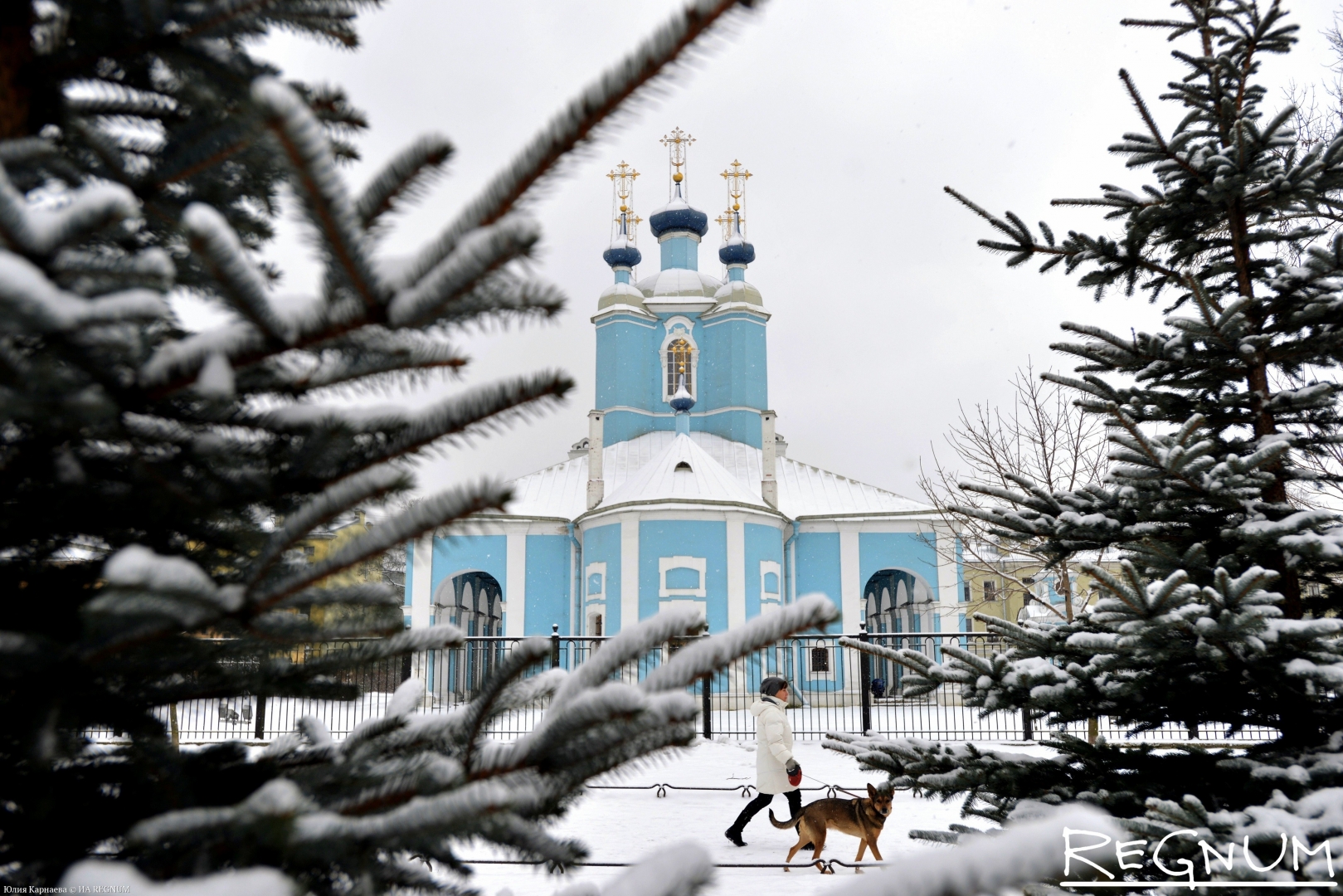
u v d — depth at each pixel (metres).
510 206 1.35
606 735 1.54
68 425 1.39
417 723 1.86
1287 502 5.13
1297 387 5.79
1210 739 11.70
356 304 1.29
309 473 1.62
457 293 1.25
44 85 1.62
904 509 31.72
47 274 1.17
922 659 4.82
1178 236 5.79
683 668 1.51
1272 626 3.93
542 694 1.85
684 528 27.56
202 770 1.79
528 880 5.96
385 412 1.60
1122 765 4.58
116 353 1.34
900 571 33.75
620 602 27.44
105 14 1.55
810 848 7.63
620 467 33.81
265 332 1.30
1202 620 3.75
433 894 1.70
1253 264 5.58
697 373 36.44
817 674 27.88
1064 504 5.19
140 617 1.30
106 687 1.65
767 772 7.74
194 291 1.70
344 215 1.19
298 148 1.11
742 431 35.03
